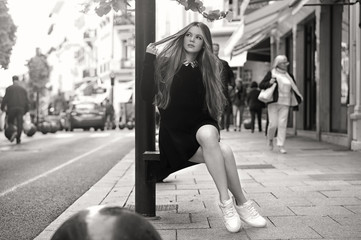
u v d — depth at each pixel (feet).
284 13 44.83
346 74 39.14
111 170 27.32
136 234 5.43
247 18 45.65
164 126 13.33
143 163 14.25
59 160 35.45
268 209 15.37
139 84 14.02
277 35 67.72
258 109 64.18
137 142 14.26
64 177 26.12
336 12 42.11
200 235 12.42
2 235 13.74
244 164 27.76
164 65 13.26
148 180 14.26
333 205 15.78
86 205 17.01
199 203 16.78
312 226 13.06
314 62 51.37
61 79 249.75
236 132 66.08
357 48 34.83
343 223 13.33
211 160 12.80
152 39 14.02
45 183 23.94
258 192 18.40
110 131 98.89
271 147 36.04
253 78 109.29
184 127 13.11
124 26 185.98
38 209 17.46
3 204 18.47
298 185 19.92
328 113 44.52
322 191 18.39
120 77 192.34
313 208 15.38
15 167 31.04
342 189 18.78
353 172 23.61
